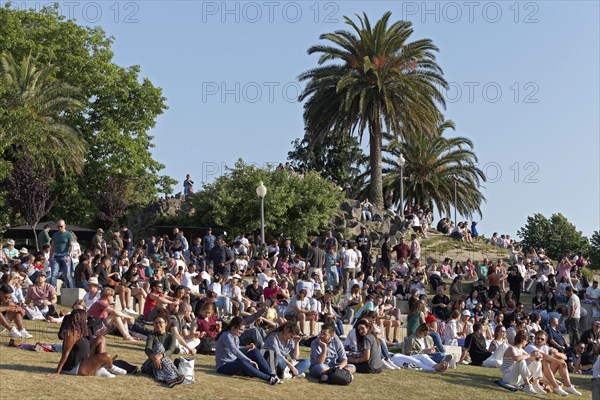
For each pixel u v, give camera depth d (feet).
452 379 65.31
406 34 176.04
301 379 57.72
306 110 177.58
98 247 103.40
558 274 125.49
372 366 63.31
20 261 84.48
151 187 188.34
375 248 161.27
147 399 46.91
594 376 62.08
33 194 154.81
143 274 88.53
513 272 116.67
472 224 186.39
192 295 81.71
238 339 56.85
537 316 89.30
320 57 177.68
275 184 166.81
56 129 157.89
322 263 112.78
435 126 177.88
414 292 96.48
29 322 68.80
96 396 45.85
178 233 119.96
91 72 187.01
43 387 45.93
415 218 174.70
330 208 168.55
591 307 116.57
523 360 64.49
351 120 174.81
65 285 84.43
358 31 175.83
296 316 75.87
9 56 156.35
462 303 88.69
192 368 52.31
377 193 184.24
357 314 83.76
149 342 51.65
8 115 151.23
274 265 116.37
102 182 183.11
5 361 51.34
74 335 49.42
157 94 192.13
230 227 163.53
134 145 188.03
